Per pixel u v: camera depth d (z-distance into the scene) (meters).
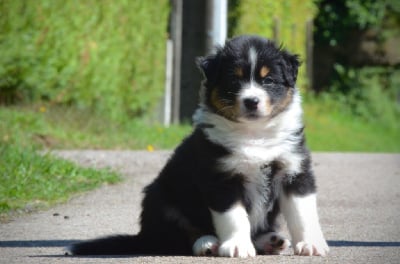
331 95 30.33
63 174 11.52
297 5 26.67
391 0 30.69
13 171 10.91
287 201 6.89
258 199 6.92
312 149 20.20
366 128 28.33
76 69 16.48
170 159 7.16
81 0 16.55
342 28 30.69
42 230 8.42
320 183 12.23
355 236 8.03
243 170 6.76
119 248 7.19
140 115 19.20
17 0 15.52
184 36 21.86
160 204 7.11
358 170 13.86
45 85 16.06
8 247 7.50
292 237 6.88
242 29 22.11
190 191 6.92
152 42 19.23
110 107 17.41
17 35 15.62
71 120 16.17
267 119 6.88
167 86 21.11
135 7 18.28
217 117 6.91
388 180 12.64
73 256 6.95
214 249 6.64
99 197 10.53
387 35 30.89
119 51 17.69
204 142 6.82
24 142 13.53
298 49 26.86
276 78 7.09
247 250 6.53
